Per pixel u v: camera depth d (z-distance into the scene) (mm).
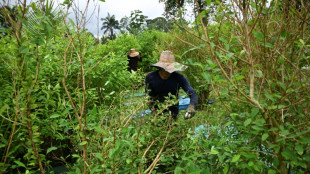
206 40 1454
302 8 1597
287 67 1855
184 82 3205
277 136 1525
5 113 2271
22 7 1364
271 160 1758
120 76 4188
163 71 3221
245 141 1911
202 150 1932
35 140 1557
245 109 1854
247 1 1483
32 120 1535
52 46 1603
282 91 1758
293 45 1709
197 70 4219
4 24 1432
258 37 1436
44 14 1442
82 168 1773
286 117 1894
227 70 1962
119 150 1500
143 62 14258
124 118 1988
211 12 1680
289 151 1401
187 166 1513
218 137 1969
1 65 1674
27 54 1380
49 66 2562
